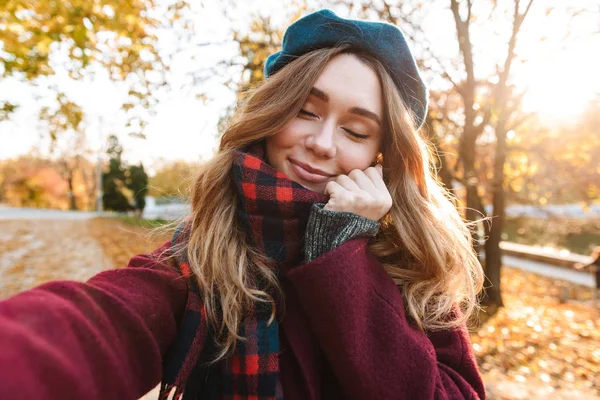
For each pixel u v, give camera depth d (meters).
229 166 1.00
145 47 4.52
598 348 5.31
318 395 0.91
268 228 0.94
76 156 38.12
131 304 0.74
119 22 4.04
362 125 0.97
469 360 1.00
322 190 1.00
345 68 0.96
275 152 0.99
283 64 1.07
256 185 0.92
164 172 27.48
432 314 1.04
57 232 14.59
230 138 1.03
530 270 12.45
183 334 0.84
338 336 0.83
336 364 0.84
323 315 0.84
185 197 1.27
